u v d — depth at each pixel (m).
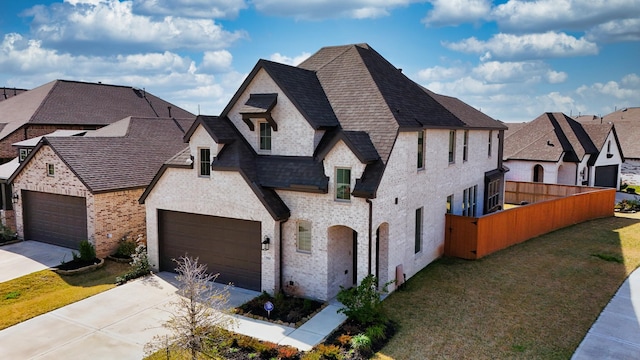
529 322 14.68
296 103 17.11
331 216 15.88
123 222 22.00
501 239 23.05
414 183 18.56
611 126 42.84
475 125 24.84
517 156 39.81
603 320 14.91
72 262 20.28
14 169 26.89
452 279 18.59
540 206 26.17
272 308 14.82
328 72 20.22
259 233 17.14
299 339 13.45
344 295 14.42
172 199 18.81
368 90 18.41
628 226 28.86
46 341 13.46
